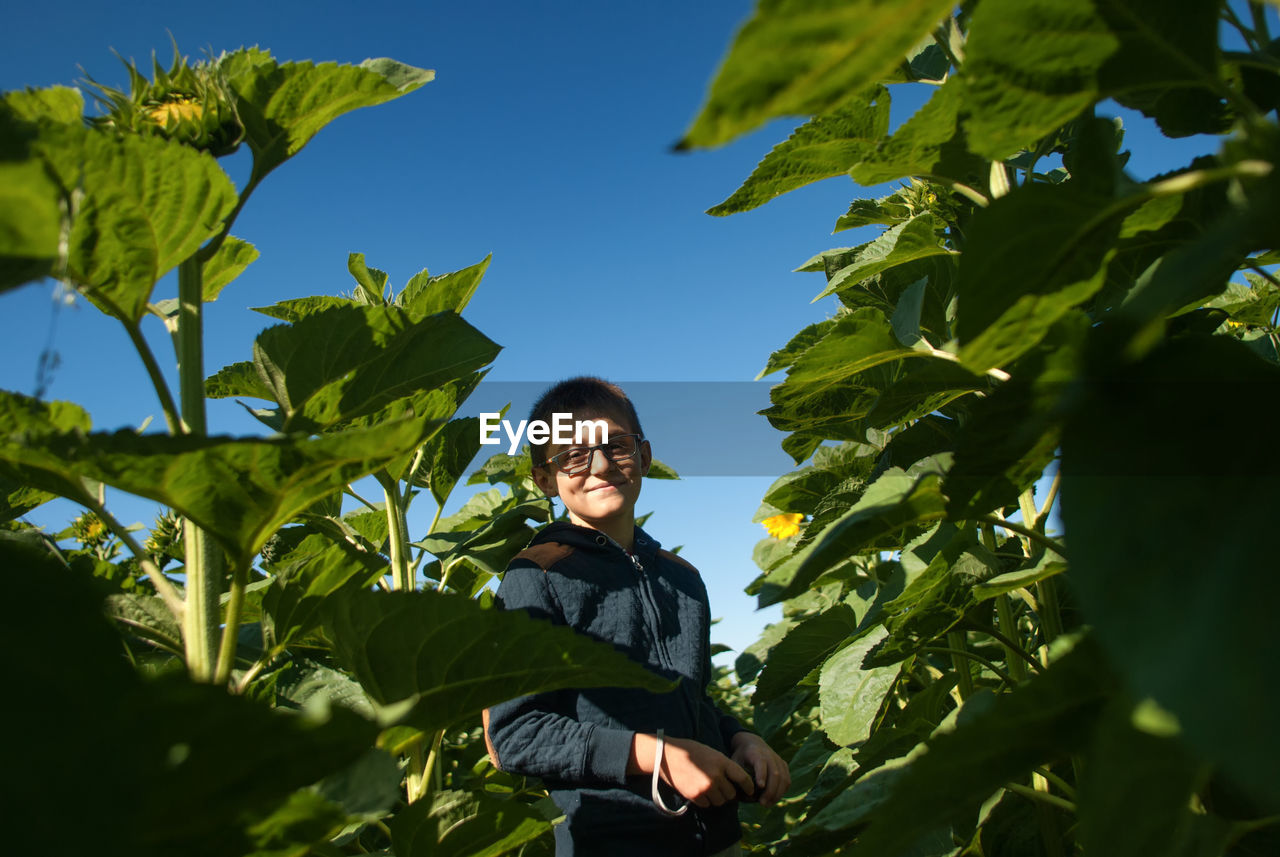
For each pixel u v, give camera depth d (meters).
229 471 0.86
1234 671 0.40
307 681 1.62
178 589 1.17
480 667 1.18
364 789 0.80
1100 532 0.50
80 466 0.83
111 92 1.12
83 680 0.49
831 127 1.11
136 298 1.01
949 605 1.47
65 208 0.67
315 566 1.28
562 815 1.61
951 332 1.75
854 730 1.98
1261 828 0.73
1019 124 0.62
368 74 1.17
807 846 1.95
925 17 0.40
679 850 1.94
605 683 1.21
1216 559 0.45
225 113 1.13
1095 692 0.60
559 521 2.39
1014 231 0.62
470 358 1.42
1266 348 1.83
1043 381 0.71
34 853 0.44
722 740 2.30
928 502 0.90
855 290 2.11
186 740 0.54
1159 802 0.52
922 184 1.83
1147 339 0.48
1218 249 0.46
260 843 0.76
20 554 0.51
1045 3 0.56
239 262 1.45
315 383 1.32
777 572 0.92
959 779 0.65
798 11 0.37
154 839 0.61
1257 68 0.77
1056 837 1.67
